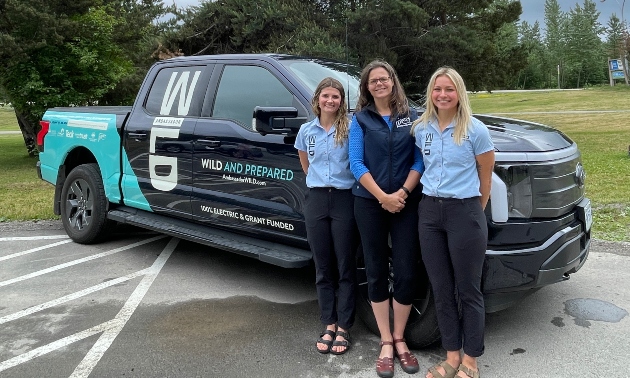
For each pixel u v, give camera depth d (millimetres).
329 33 12852
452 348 2898
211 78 4426
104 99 17781
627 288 4219
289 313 3885
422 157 2842
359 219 3014
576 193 3322
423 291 3176
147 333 3553
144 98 4980
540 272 3018
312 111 3514
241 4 13570
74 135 5633
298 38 12414
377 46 13117
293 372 3045
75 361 3178
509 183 2998
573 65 85375
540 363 3102
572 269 3275
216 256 5289
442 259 2805
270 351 3299
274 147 3803
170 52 14859
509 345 3338
